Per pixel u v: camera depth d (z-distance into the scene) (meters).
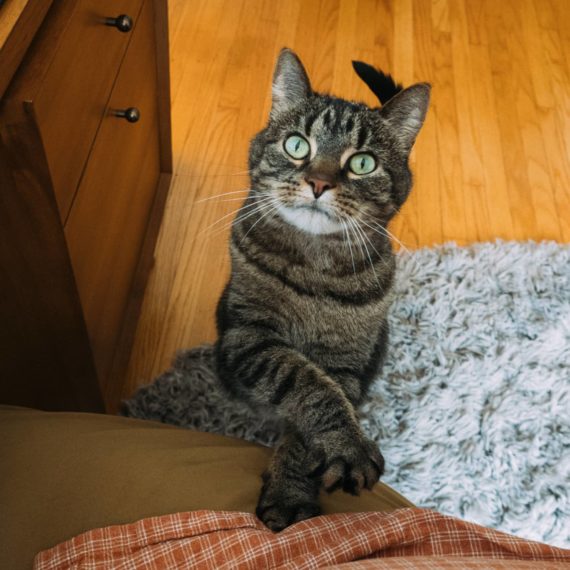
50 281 0.41
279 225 0.45
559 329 0.64
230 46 0.85
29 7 0.34
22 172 0.35
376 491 0.40
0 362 0.47
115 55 0.46
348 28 0.89
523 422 0.58
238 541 0.30
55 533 0.30
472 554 0.32
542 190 0.77
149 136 0.62
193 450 0.36
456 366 0.60
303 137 0.43
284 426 0.48
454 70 0.87
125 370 0.59
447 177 0.77
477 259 0.68
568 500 0.54
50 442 0.34
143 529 0.30
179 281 0.66
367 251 0.45
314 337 0.47
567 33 0.94
